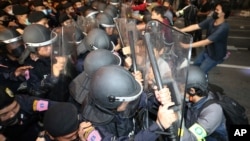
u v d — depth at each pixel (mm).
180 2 10227
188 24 7879
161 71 1540
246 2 17969
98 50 2053
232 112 2115
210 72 5969
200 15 7984
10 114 1582
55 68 2176
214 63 4023
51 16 5168
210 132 1897
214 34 3764
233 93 4891
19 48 2570
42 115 2010
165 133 1396
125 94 1391
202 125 1871
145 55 1846
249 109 4277
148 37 1625
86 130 1466
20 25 4012
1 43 2504
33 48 2312
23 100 1952
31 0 5484
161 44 1620
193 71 1957
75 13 5727
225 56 4000
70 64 2312
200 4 9000
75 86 1966
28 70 2418
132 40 2303
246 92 4934
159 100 1479
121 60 2344
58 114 1403
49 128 1398
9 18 4199
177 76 1447
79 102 1852
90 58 1954
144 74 1918
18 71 2432
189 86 1915
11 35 2533
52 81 2154
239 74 5871
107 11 4641
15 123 1708
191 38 1357
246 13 16391
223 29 3723
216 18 3797
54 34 2260
